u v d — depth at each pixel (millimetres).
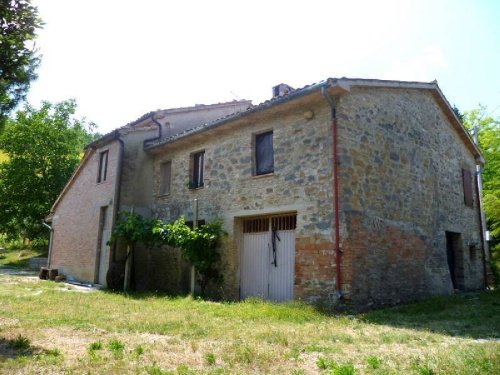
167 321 5801
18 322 5633
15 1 4992
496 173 17641
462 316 6793
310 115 8516
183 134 11320
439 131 11719
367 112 8898
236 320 6074
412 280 9125
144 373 3273
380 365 3520
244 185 9859
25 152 23891
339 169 7906
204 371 3326
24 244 30578
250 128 9992
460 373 3119
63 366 3434
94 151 14031
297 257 8289
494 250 15875
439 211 10891
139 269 12242
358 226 7934
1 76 5176
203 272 9984
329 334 5004
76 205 14656
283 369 3420
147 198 12914
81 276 13344
